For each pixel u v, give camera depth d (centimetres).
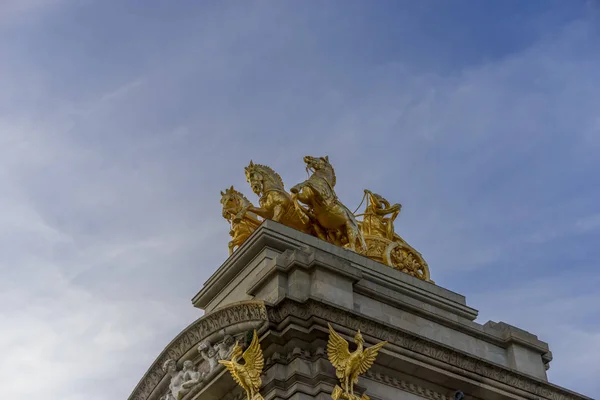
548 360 5378
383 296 4922
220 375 4625
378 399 4506
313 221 5744
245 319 4594
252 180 5884
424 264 5909
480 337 5209
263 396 4372
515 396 4962
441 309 5406
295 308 4444
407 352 4644
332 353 4375
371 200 6156
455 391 4781
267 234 5259
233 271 5453
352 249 5578
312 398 4309
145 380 5306
